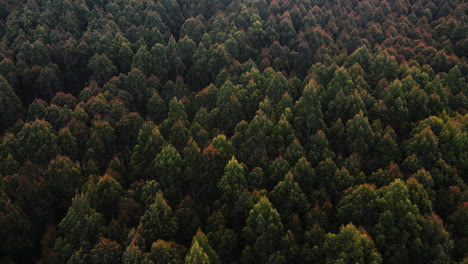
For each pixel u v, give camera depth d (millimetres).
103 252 52375
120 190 65938
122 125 84062
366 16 138125
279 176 66312
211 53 112625
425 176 60062
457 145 66000
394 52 107688
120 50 114125
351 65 100562
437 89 82562
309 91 78062
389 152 69750
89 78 113812
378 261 48406
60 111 86938
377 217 55656
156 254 50531
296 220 58719
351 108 78625
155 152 74125
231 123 86938
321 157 70188
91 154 77562
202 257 46656
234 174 63719
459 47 112812
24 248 61750
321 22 132625
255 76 97500
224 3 151750
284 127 74188
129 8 133500
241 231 62531
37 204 66250
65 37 118500
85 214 56875
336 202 64312
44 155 75812
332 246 50344
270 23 126062
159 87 107688
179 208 63750
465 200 59031
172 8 142875
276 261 53500
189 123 91125
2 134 92062
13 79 102688
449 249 51500
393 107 78625
